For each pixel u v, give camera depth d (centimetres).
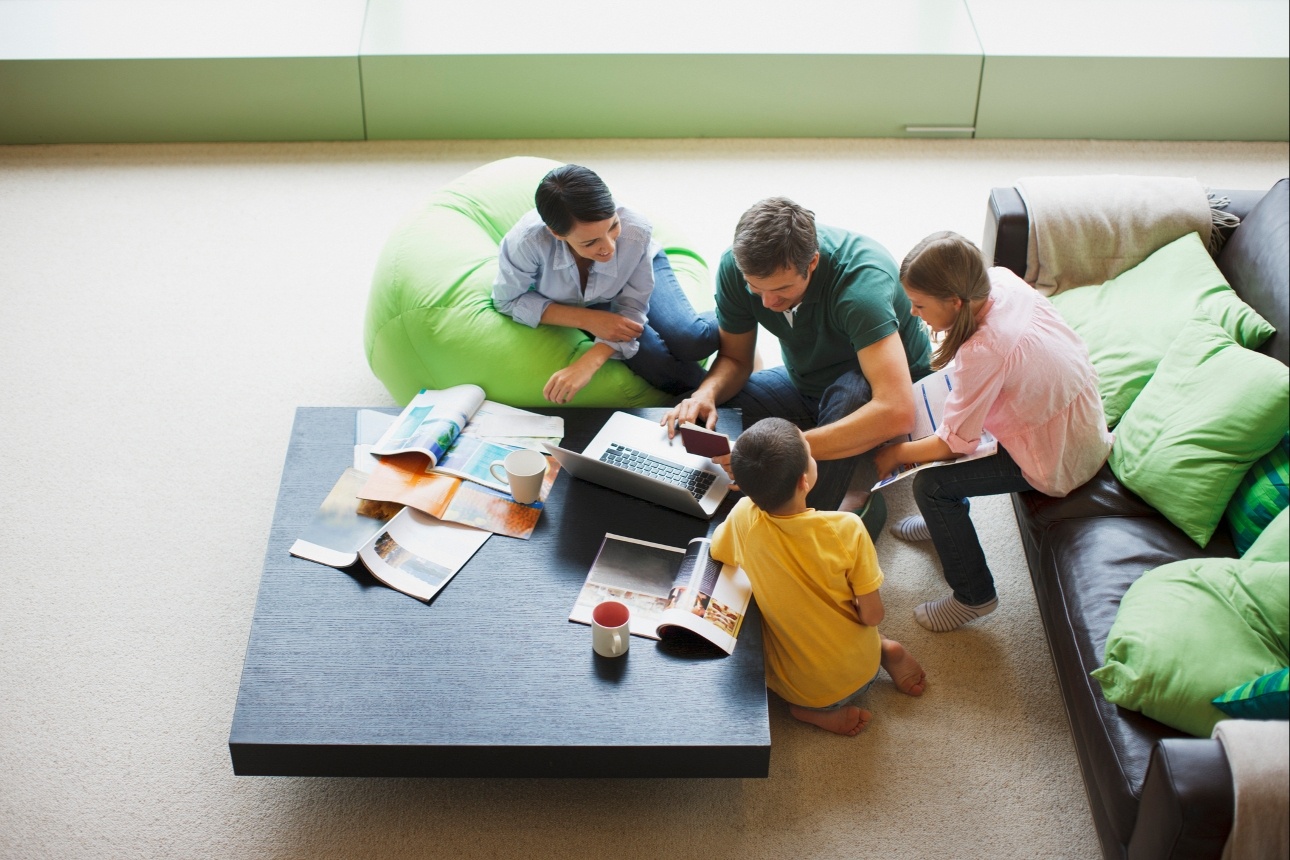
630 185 402
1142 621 203
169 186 402
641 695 209
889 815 223
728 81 415
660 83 415
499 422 269
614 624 212
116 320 344
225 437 307
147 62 404
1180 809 169
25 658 250
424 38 414
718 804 225
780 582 213
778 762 232
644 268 273
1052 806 224
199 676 248
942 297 214
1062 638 222
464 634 220
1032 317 227
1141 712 198
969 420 226
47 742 235
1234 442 222
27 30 414
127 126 420
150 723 239
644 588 229
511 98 419
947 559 248
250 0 434
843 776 229
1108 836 200
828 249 244
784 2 433
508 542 238
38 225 380
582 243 245
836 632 217
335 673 213
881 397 237
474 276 288
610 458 254
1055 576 230
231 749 203
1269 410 219
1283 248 248
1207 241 278
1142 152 417
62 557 273
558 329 282
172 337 339
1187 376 237
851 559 210
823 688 225
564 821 222
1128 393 254
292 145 425
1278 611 192
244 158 418
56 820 221
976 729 238
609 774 206
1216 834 169
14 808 223
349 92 415
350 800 226
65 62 401
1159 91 412
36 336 337
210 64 406
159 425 310
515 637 220
